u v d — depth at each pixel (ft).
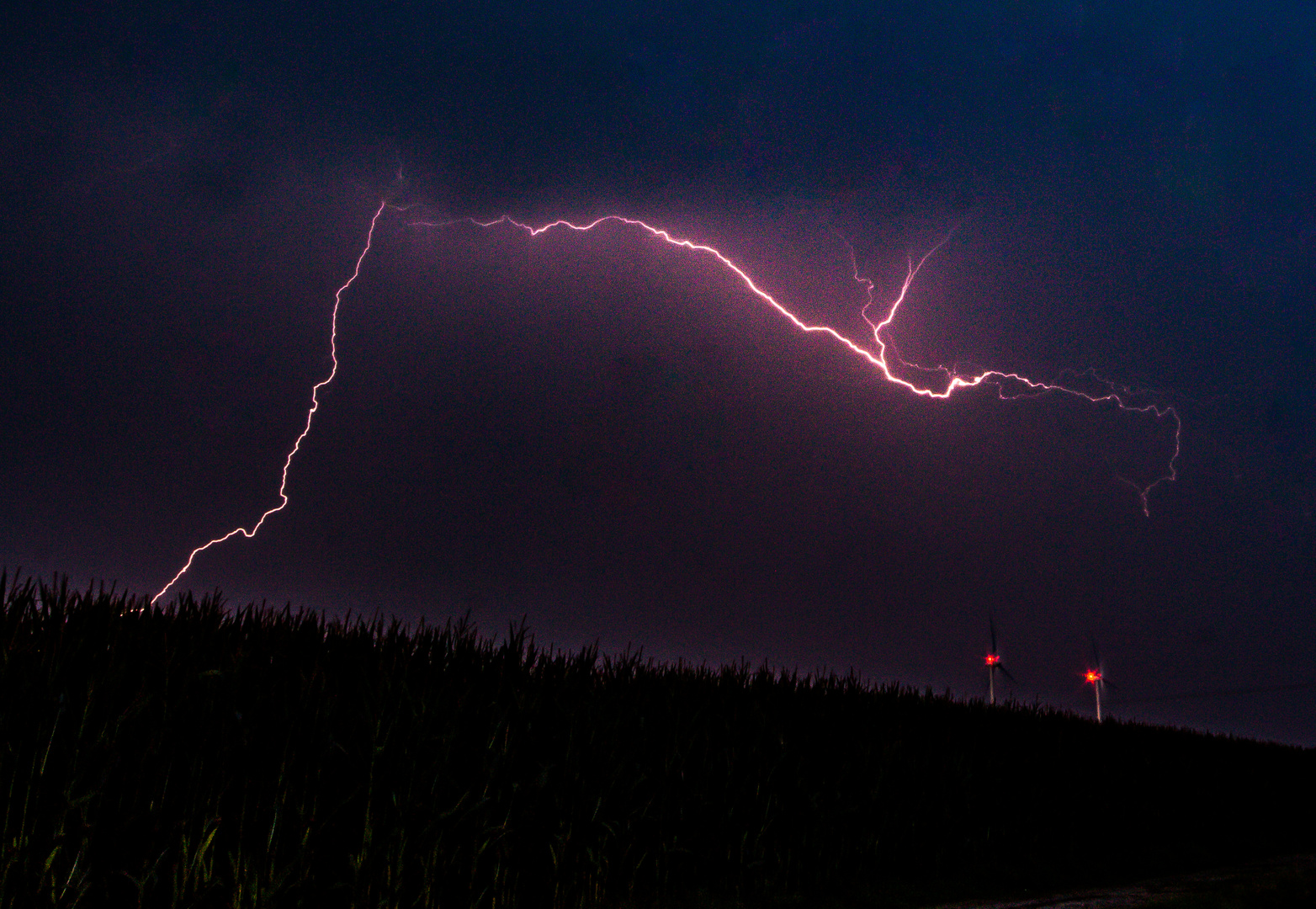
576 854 19.06
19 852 12.06
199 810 13.62
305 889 14.47
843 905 22.90
